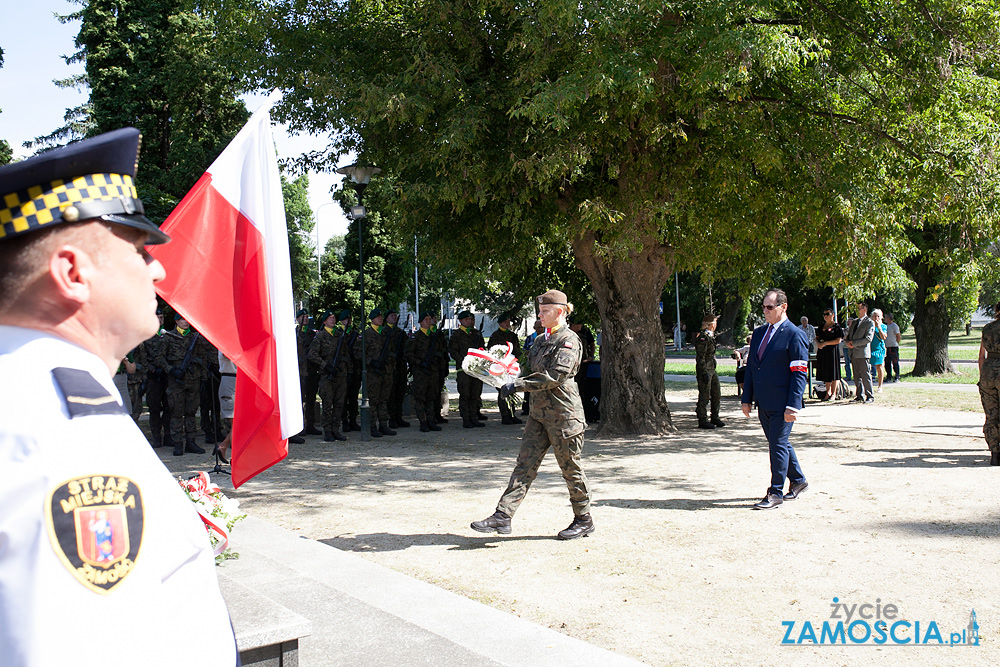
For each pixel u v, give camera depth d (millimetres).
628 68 9102
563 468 6199
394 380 14477
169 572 957
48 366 993
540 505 7539
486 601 4840
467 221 12102
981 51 9719
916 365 22531
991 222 10336
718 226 11336
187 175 21641
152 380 11969
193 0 12086
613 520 6828
